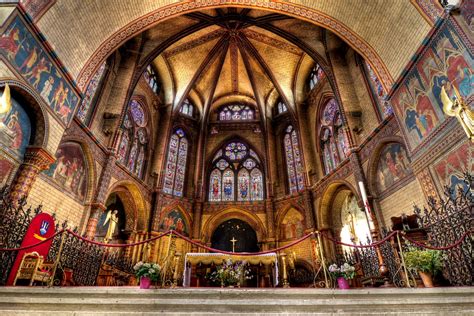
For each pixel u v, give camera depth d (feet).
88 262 32.42
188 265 43.62
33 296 15.34
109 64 55.62
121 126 54.49
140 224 61.26
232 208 73.20
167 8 44.16
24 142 30.04
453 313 14.02
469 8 26.71
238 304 14.40
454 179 27.53
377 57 39.93
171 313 13.85
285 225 68.80
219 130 88.38
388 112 44.83
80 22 34.78
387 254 28.89
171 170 74.90
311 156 69.15
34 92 29.55
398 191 39.65
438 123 29.89
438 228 25.88
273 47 74.33
